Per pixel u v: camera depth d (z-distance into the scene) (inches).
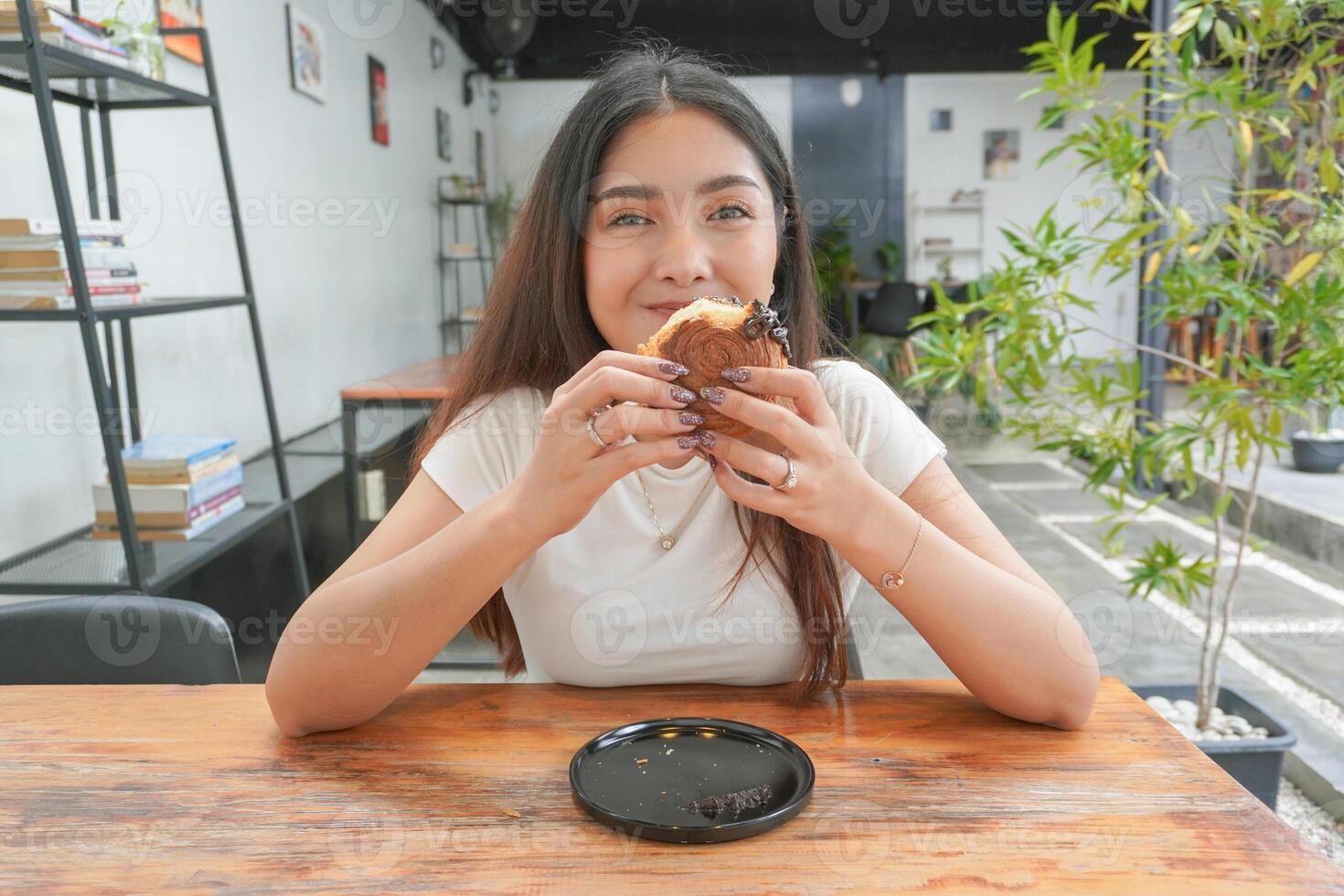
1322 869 24.7
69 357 89.0
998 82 352.2
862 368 45.3
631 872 24.7
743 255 36.5
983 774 29.9
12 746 32.6
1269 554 145.3
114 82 84.3
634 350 38.0
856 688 37.8
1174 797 28.5
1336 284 61.5
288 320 149.6
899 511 31.7
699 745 31.9
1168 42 68.7
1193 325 171.9
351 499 128.4
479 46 289.9
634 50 40.2
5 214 80.4
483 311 44.2
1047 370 72.5
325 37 169.8
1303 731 89.6
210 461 90.1
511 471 41.4
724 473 30.8
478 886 24.2
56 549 83.0
